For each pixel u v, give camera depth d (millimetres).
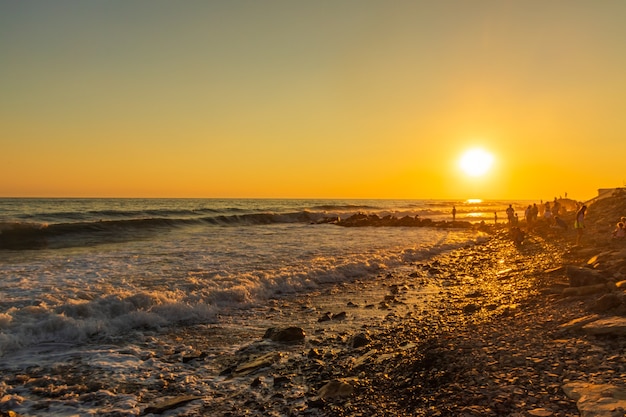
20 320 9422
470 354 7227
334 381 6551
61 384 6906
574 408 5078
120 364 7789
